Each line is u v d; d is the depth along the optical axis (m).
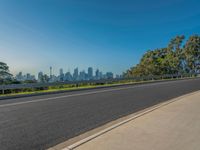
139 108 10.45
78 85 27.67
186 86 21.61
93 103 11.94
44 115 8.95
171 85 23.45
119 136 5.86
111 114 9.18
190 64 72.56
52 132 6.72
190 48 72.44
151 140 5.50
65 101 12.73
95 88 22.34
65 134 6.54
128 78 34.75
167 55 74.12
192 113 8.40
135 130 6.36
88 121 8.05
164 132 6.11
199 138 5.56
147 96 14.60
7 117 8.56
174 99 12.34
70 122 7.90
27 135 6.41
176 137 5.67
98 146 5.19
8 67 37.91
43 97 14.89
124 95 15.34
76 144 5.35
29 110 10.00
